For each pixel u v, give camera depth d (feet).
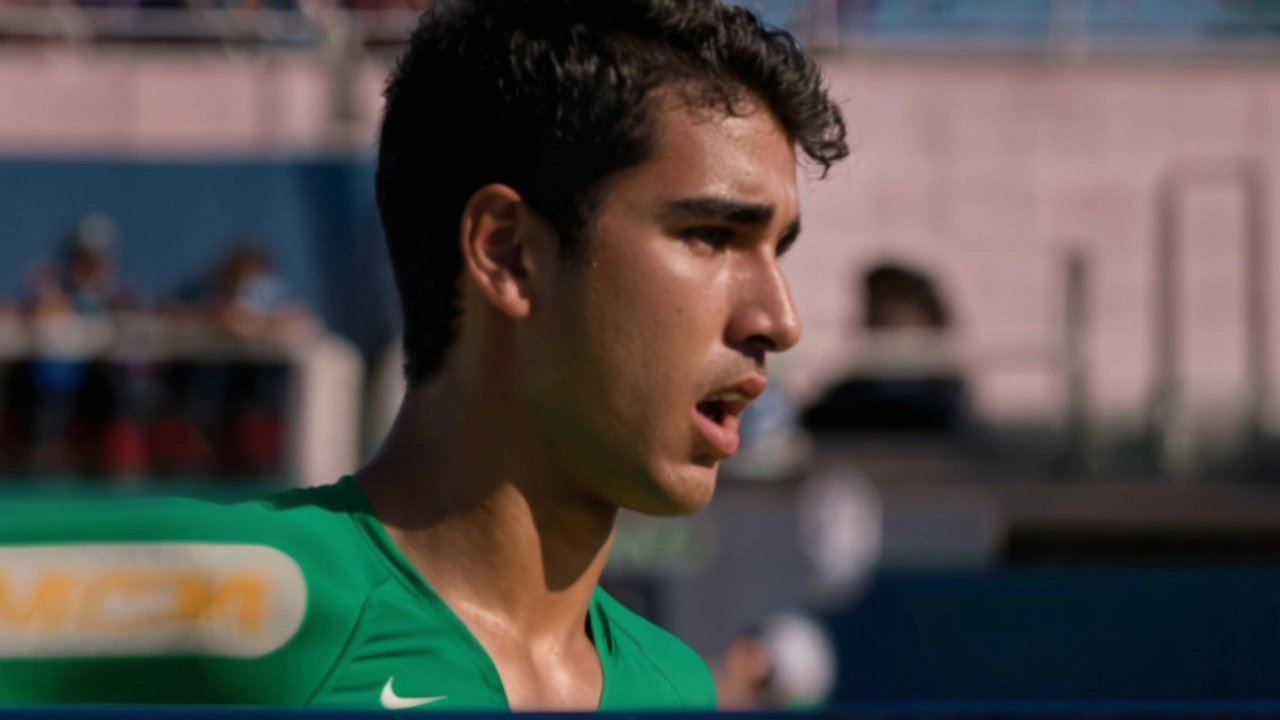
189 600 7.69
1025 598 40.47
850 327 44.70
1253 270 46.65
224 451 40.57
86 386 40.93
